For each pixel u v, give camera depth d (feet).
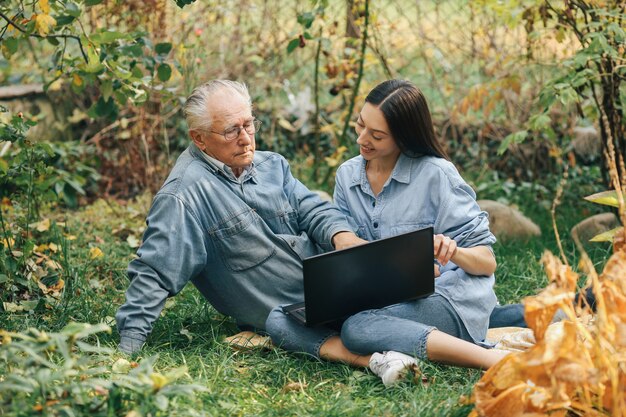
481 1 16.30
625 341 8.04
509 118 18.98
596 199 9.71
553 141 15.96
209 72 19.45
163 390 8.05
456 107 18.86
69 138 19.33
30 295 12.63
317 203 11.71
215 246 11.08
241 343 11.10
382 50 18.56
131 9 17.40
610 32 13.55
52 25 12.60
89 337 11.15
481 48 19.21
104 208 17.71
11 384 7.82
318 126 18.80
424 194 10.98
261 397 9.53
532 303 7.88
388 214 11.16
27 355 9.68
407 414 8.87
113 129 19.11
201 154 11.15
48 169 13.78
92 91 19.24
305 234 11.59
